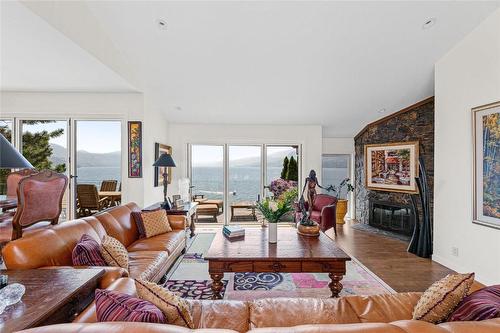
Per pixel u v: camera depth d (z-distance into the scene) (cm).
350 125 588
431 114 447
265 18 279
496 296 121
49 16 217
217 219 581
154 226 324
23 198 239
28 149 420
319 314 143
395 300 155
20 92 412
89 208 427
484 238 280
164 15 275
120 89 399
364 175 587
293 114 527
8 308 113
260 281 296
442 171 342
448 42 312
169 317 116
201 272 317
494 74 269
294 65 362
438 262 349
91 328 77
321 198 525
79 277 147
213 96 454
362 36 304
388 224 538
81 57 282
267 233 318
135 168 419
